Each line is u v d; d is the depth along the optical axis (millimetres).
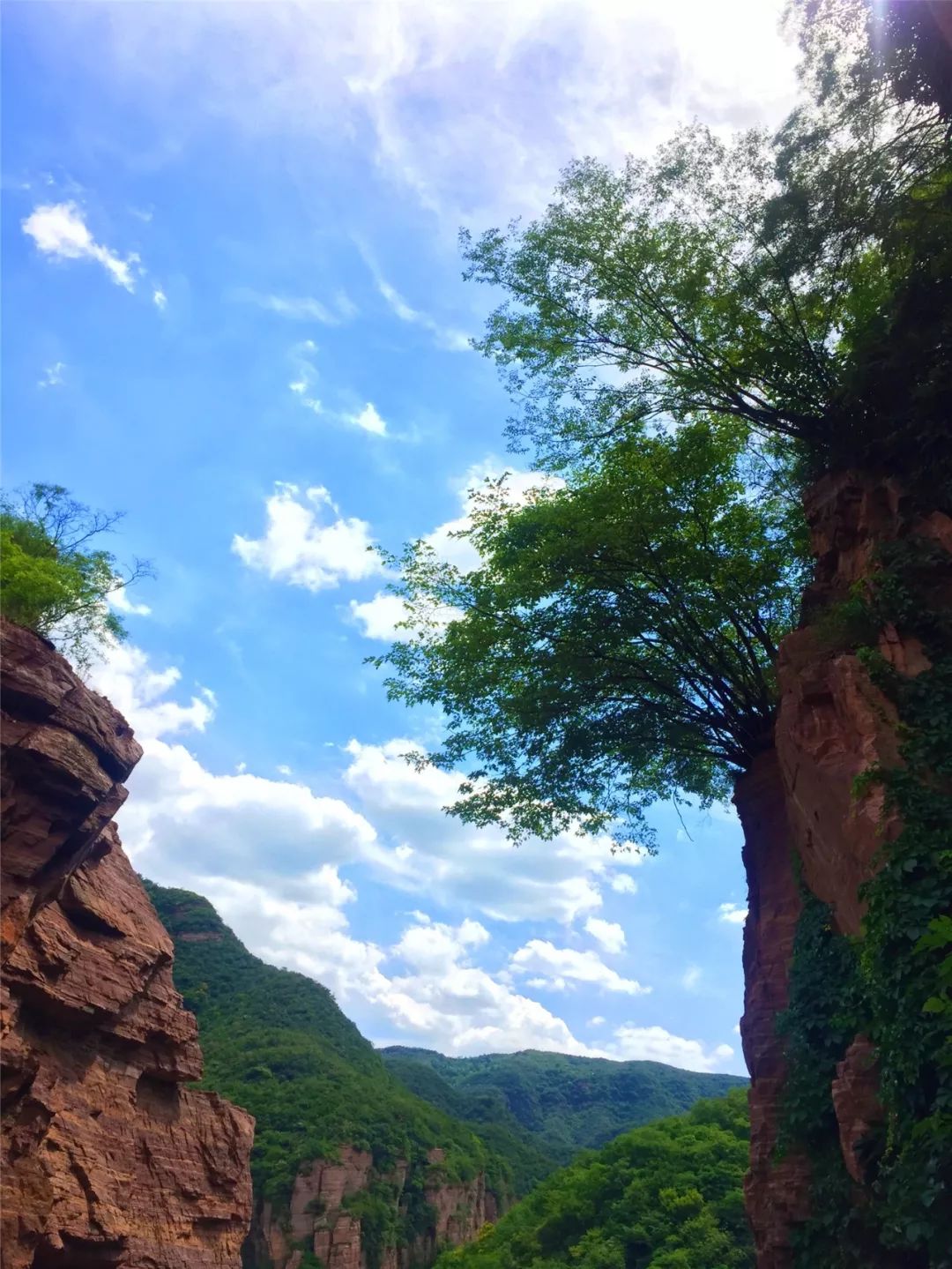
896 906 9883
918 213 14484
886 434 14555
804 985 12852
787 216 16422
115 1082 19484
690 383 18500
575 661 20469
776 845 16625
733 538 20312
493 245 19953
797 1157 12484
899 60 14633
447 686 21891
